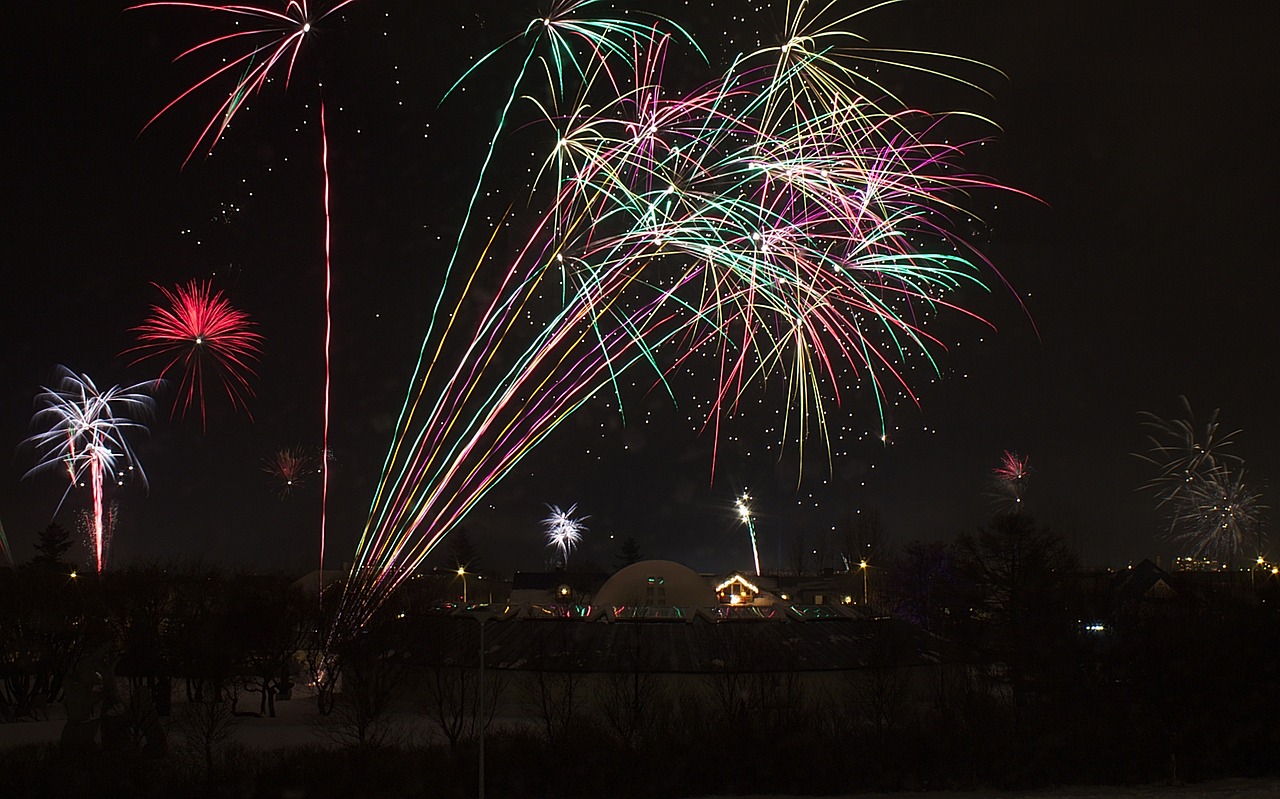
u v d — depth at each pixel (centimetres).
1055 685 4697
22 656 5391
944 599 5934
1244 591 5725
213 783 3544
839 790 3725
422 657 5462
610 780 3706
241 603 5619
